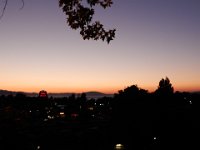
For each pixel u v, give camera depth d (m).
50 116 79.44
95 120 73.19
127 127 38.19
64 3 6.17
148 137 34.81
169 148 30.33
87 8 6.16
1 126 40.22
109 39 6.37
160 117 35.53
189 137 30.11
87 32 6.33
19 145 32.53
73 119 80.31
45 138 38.12
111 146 33.97
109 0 6.14
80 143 36.06
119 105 41.00
